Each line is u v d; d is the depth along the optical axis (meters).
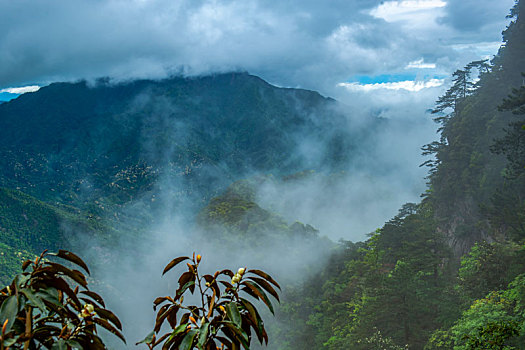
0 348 1.72
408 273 30.62
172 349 2.22
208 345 2.23
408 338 29.62
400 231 48.91
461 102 68.94
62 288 2.04
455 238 52.44
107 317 2.14
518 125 34.41
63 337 1.99
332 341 43.94
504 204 33.69
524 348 16.66
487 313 22.17
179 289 2.29
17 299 1.77
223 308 2.28
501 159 52.22
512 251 32.22
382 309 30.72
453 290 32.34
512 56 62.19
